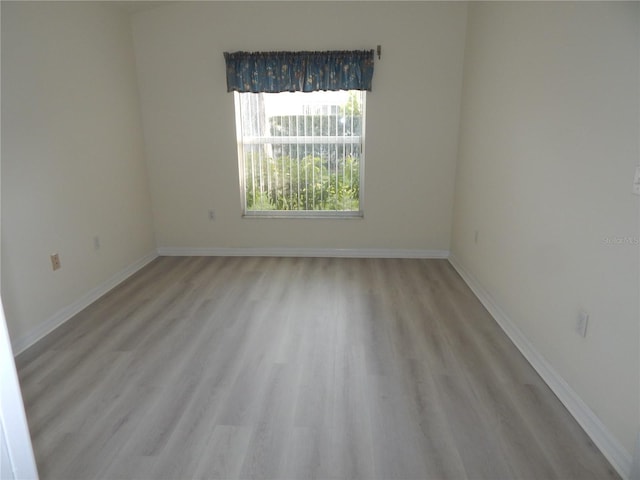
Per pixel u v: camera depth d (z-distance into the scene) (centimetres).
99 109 334
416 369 230
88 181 320
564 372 203
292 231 429
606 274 171
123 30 371
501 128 286
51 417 193
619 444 162
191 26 383
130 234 385
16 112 249
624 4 159
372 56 377
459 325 281
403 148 400
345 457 169
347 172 415
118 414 195
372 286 351
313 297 328
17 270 251
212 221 430
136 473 162
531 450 172
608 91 170
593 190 179
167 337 266
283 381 220
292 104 400
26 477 84
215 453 172
